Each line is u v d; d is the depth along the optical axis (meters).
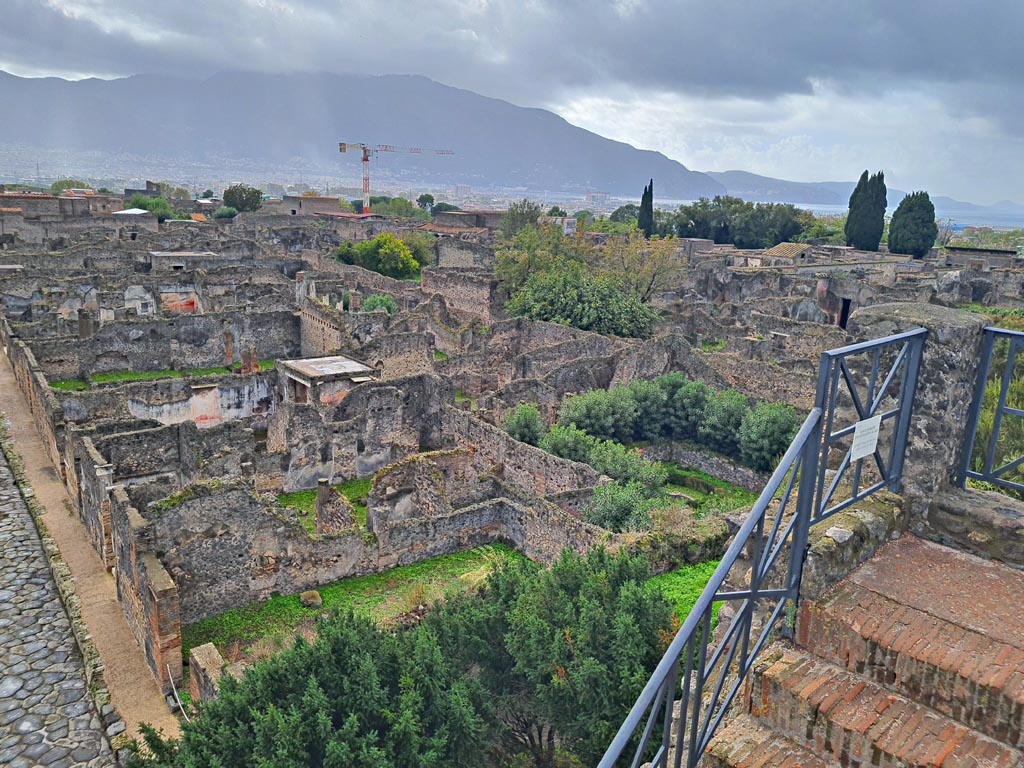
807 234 131.25
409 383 40.38
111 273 68.19
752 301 70.06
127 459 30.94
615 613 15.45
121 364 54.03
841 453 10.94
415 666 14.66
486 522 29.92
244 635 23.95
